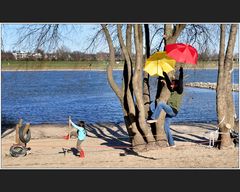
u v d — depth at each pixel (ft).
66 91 175.11
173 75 57.77
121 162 54.80
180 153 58.18
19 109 121.49
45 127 90.22
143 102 58.44
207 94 151.33
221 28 59.72
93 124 94.63
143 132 59.36
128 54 60.23
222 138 60.64
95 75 276.82
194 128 86.84
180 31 58.85
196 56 51.57
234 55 67.62
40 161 56.75
